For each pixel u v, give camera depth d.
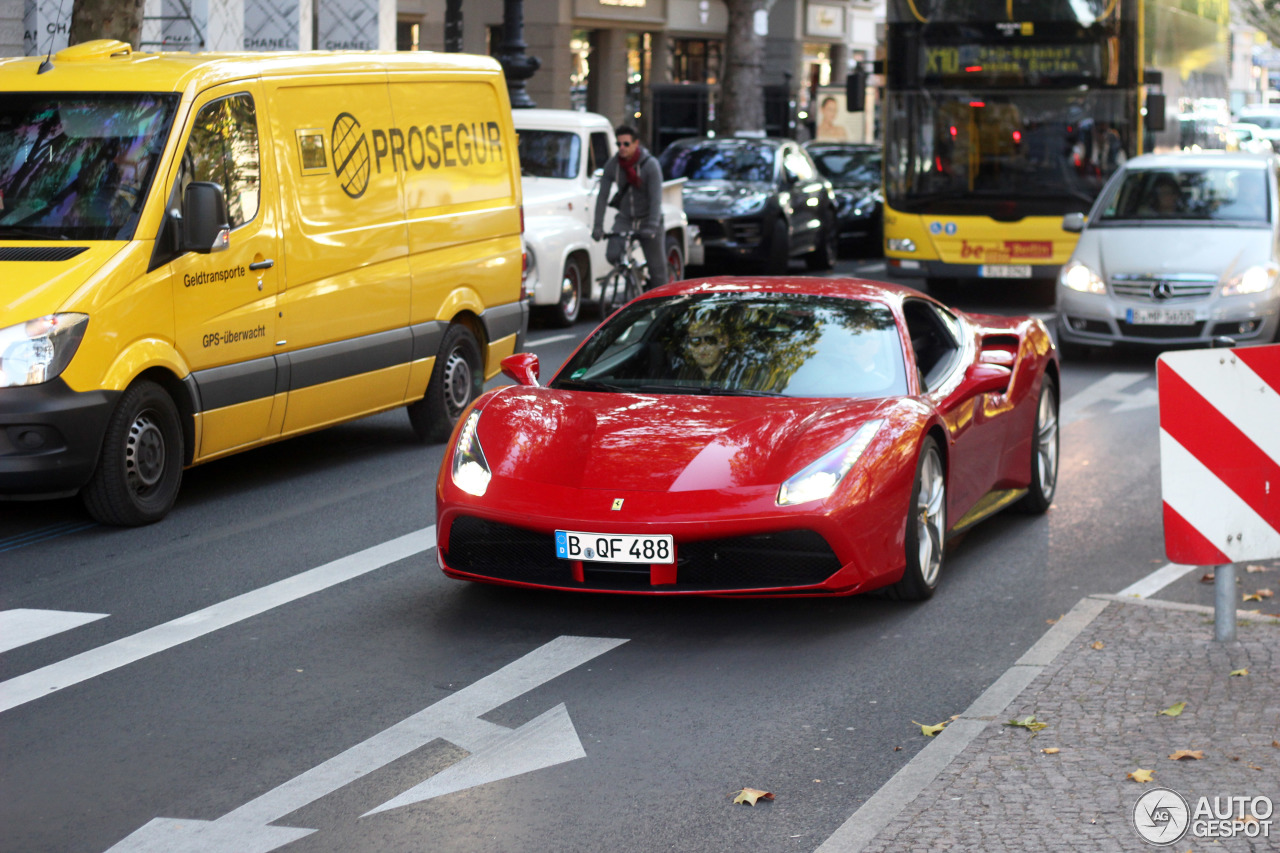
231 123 8.41
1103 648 5.78
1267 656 5.63
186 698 5.47
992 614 6.57
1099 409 12.27
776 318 7.28
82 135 8.12
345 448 10.38
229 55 8.76
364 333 9.44
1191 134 22.53
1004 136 18.62
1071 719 5.00
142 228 7.80
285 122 8.79
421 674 5.74
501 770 4.79
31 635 6.23
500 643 6.12
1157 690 5.27
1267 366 5.76
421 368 10.07
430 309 10.09
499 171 10.97
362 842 4.25
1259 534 5.78
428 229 10.02
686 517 5.94
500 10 35.25
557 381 7.16
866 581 6.16
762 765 4.83
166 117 8.08
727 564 6.05
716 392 6.88
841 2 47.03
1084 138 18.44
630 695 5.50
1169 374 5.68
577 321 17.36
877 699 5.46
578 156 17.33
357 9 19.25
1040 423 8.53
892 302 7.34
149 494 8.06
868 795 4.59
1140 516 8.61
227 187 8.34
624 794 4.59
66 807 4.50
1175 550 5.73
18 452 7.32
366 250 9.40
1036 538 8.08
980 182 18.73
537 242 15.96
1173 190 15.12
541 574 6.24
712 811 4.46
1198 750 4.68
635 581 6.12
